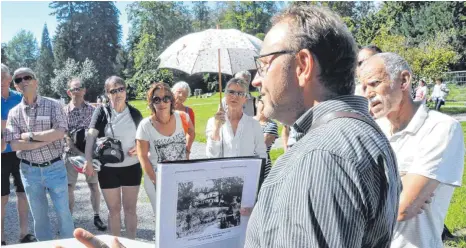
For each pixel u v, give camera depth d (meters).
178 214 1.40
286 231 0.91
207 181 1.44
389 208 0.97
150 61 49.12
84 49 54.09
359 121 1.02
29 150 4.00
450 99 22.25
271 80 1.11
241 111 3.77
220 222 1.48
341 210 0.88
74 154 4.90
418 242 1.84
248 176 1.52
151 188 3.80
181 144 3.79
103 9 54.94
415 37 32.06
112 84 4.05
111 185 4.07
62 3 53.88
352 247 0.87
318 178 0.90
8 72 4.68
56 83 40.69
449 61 23.02
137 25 57.12
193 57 5.07
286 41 1.08
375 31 32.81
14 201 6.75
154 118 3.72
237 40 4.88
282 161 1.02
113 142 3.97
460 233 4.55
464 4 30.56
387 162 0.99
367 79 1.92
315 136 0.99
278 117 1.15
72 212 5.69
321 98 1.08
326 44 1.05
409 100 1.92
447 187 1.89
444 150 1.81
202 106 26.84
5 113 4.65
